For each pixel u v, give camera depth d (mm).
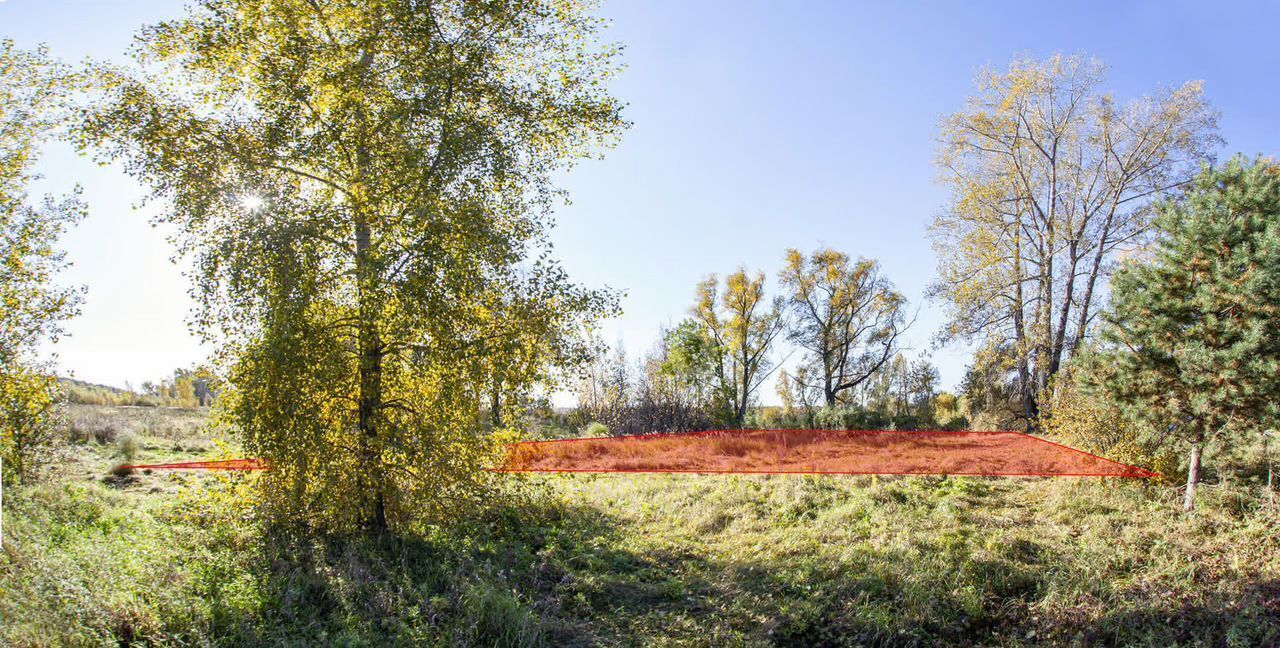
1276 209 8336
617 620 6773
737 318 38750
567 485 13094
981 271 24578
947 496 11062
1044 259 23938
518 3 8805
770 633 6430
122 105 7629
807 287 38719
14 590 5094
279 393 7594
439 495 8609
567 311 8375
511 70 9383
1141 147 22688
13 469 9438
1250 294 8125
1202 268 8648
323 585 6625
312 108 8219
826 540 8992
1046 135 24422
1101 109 22984
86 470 12797
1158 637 6098
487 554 8195
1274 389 8141
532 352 8305
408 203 7758
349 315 8188
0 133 9609
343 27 8383
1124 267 9664
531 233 9086
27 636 4590
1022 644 6254
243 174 7785
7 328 9516
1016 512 10016
